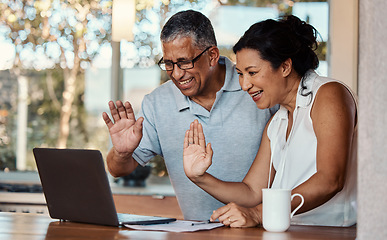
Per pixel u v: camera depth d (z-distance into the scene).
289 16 1.87
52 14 4.42
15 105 4.47
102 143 4.41
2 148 4.46
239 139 2.27
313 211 1.84
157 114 2.35
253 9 4.06
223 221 1.68
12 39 4.46
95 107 4.41
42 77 4.45
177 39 2.03
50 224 1.72
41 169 1.78
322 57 3.90
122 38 3.71
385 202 1.06
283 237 1.47
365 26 1.09
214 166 2.28
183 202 2.39
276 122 1.96
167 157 2.37
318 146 1.76
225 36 4.08
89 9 4.39
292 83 1.86
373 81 1.08
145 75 4.32
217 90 2.26
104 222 1.68
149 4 4.27
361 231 1.11
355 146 1.87
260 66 1.78
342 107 1.76
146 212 3.80
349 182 1.86
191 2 4.18
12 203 3.93
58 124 4.44
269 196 1.58
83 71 4.41
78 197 1.70
